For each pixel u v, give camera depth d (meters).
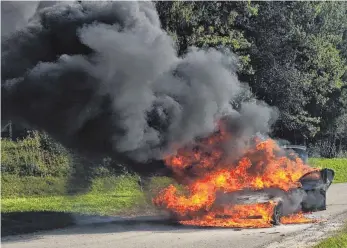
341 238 11.33
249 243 10.68
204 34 26.92
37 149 24.08
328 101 43.34
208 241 10.88
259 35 35.75
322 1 39.22
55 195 21.25
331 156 49.28
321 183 16.44
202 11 27.05
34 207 16.88
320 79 38.12
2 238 11.05
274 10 35.84
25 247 10.02
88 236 11.45
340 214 16.02
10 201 18.59
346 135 50.72
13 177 22.11
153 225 13.36
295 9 37.31
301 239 11.24
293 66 35.97
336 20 42.22
